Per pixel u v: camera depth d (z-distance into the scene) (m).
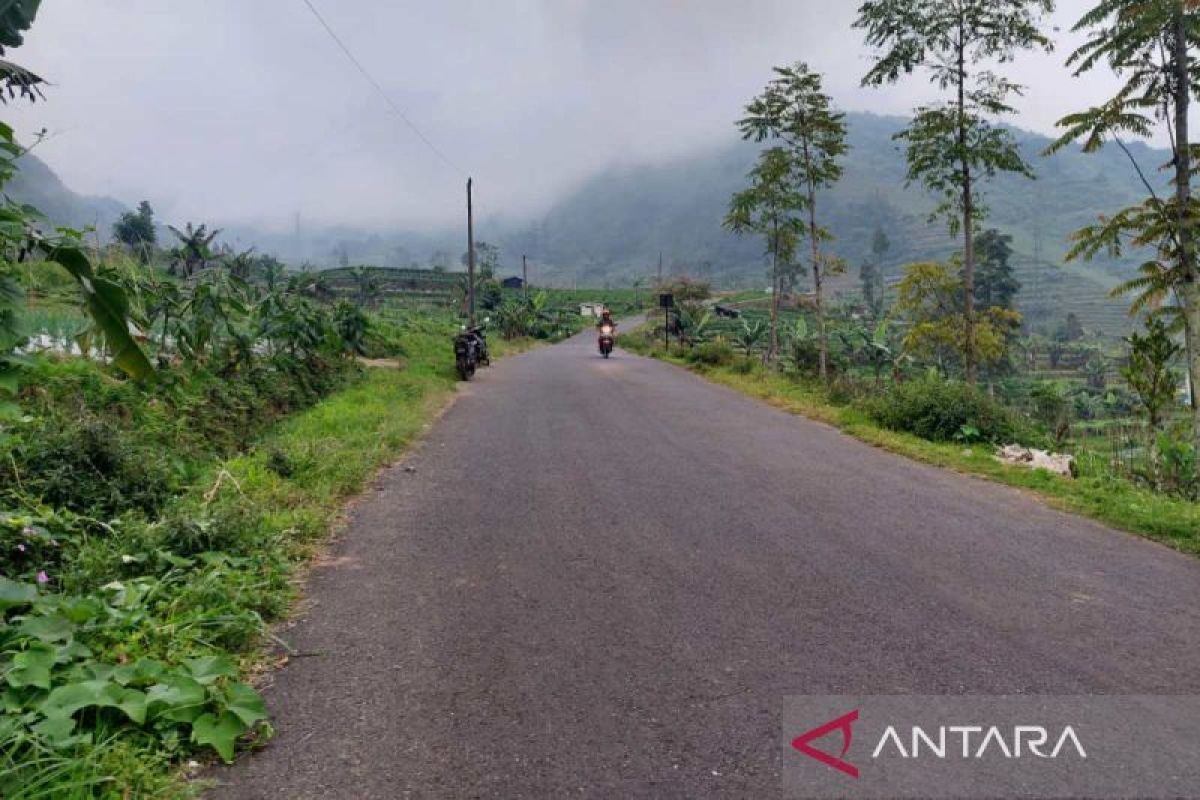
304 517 5.78
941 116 15.52
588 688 3.36
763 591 4.55
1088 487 7.33
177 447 7.17
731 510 6.50
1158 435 9.14
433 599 4.46
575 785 2.65
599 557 5.21
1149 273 14.03
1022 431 10.41
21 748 2.62
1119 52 12.75
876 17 15.52
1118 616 4.19
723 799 2.57
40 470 5.31
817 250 20.14
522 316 49.22
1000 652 3.72
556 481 7.64
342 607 4.35
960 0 15.19
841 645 3.79
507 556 5.25
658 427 11.32
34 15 3.36
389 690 3.36
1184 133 12.59
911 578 4.79
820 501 6.86
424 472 8.06
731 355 23.64
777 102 20.20
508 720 3.09
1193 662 3.62
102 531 5.02
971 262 16.34
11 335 3.44
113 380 7.83
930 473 8.20
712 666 3.56
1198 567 5.09
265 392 10.57
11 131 3.66
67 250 3.43
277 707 3.22
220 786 2.66
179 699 2.93
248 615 3.87
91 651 3.23
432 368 18.94
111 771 2.58
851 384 15.07
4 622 3.36
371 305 60.38
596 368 23.67
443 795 2.61
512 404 14.08
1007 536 5.79
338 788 2.65
